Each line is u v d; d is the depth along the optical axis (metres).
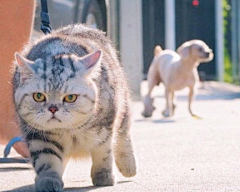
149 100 13.93
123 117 6.22
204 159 7.66
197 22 22.84
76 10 11.28
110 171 5.91
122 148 6.38
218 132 10.44
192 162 7.45
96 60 5.37
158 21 22.25
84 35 6.16
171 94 14.26
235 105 15.70
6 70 7.42
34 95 5.26
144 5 22.09
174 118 13.49
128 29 16.44
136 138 9.79
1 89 7.43
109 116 5.63
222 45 23.38
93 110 5.38
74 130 5.42
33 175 6.70
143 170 6.93
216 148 8.59
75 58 5.38
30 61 5.39
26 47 5.98
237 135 9.99
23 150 7.35
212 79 23.69
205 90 20.28
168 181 6.15
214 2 23.00
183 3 22.58
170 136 10.03
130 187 5.84
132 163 6.41
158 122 12.62
